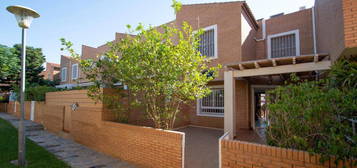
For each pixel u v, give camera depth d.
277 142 3.62
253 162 3.36
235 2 10.73
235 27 10.60
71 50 6.56
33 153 6.68
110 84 7.31
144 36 6.11
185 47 5.73
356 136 2.56
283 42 11.65
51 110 11.48
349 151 2.49
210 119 12.15
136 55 5.43
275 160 3.13
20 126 5.64
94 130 7.41
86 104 8.16
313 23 10.35
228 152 3.69
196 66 5.89
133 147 5.80
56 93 11.46
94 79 7.14
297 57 6.57
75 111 8.80
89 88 7.18
